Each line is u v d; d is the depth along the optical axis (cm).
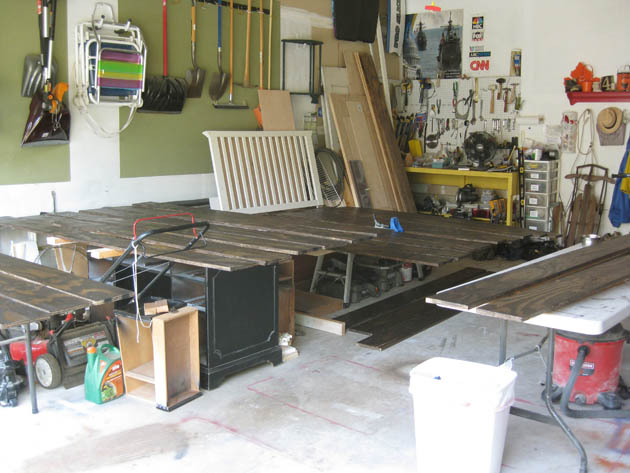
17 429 340
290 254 402
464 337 498
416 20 876
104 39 525
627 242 434
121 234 444
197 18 619
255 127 693
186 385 385
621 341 358
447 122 866
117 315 379
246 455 318
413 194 894
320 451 322
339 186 736
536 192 768
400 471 304
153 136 598
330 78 759
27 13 496
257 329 420
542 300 288
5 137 498
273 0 692
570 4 750
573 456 317
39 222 485
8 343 374
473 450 271
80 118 540
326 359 450
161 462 310
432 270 712
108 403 374
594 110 753
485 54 823
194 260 377
